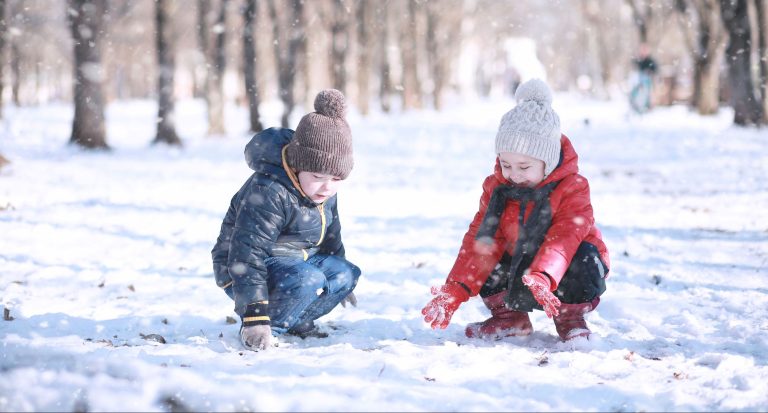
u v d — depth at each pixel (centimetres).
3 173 1639
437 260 870
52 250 900
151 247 938
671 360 490
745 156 1900
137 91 9994
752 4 2795
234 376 434
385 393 407
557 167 518
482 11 7206
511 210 527
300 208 519
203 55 3619
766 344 524
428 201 1359
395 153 2302
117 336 553
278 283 521
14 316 604
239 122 4088
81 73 2333
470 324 555
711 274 779
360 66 4741
